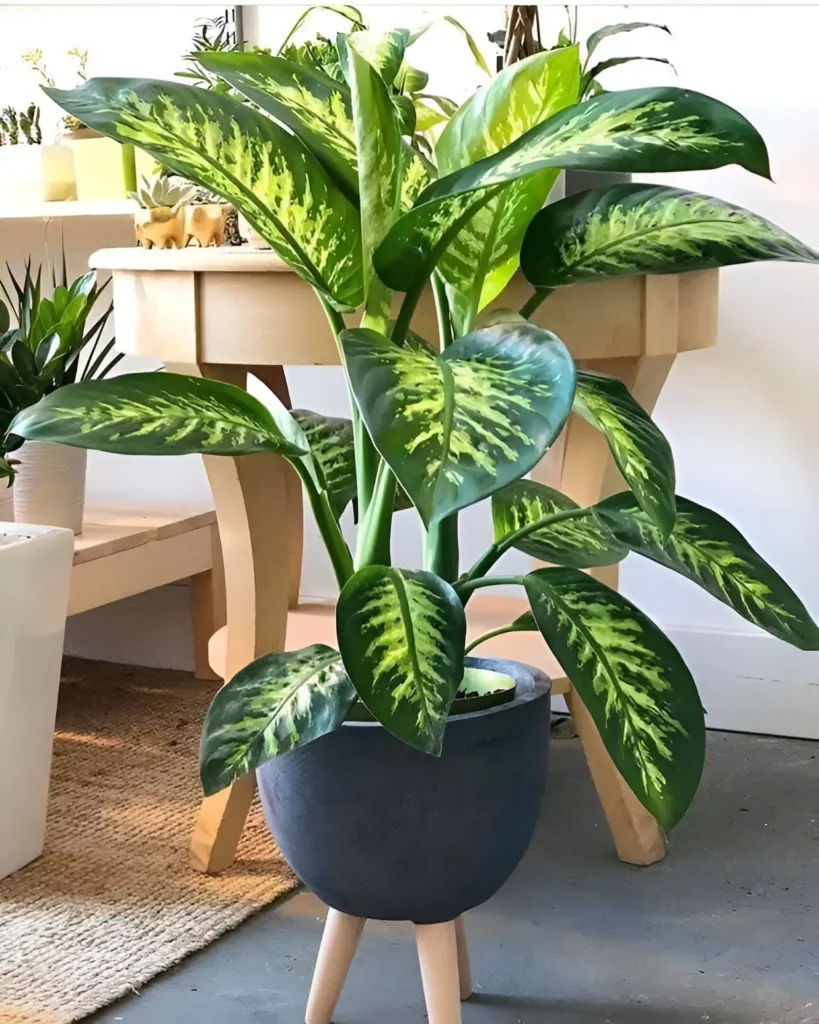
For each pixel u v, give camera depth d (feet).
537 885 3.95
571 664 2.41
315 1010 3.08
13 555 3.79
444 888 2.60
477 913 3.76
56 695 4.12
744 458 5.13
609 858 4.14
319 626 4.73
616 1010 3.19
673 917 3.71
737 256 2.29
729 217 2.37
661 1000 3.24
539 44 4.19
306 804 2.56
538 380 1.78
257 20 5.54
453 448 1.66
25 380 4.42
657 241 2.38
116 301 3.77
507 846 2.63
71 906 3.76
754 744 5.18
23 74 6.08
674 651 2.48
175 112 2.34
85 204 5.53
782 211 4.88
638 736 2.35
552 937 3.60
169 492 6.24
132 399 2.28
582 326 3.38
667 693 2.41
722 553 2.59
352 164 2.49
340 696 2.41
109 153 5.63
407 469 1.63
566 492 3.98
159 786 4.74
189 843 4.23
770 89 4.82
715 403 5.13
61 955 3.45
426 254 2.32
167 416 2.27
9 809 3.93
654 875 4.00
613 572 4.13
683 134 2.07
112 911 3.73
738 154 2.05
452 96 5.22
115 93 2.32
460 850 2.55
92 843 4.23
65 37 5.97
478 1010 3.20
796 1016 3.15
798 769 4.89
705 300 3.74
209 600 6.05
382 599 2.26
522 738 2.58
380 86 2.22
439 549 2.71
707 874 4.00
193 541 5.83
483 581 2.64
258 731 2.41
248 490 3.74
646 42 4.95
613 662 2.44
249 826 4.38
